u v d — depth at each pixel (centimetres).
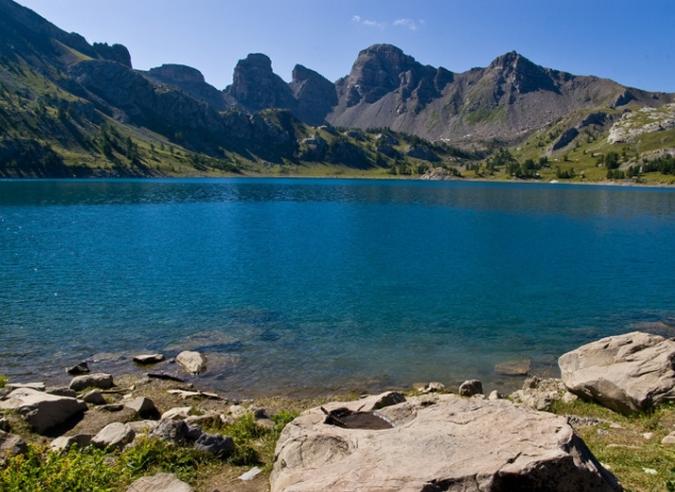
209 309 3625
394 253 6200
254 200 14938
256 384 2372
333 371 2569
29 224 8006
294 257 5775
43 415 1555
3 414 1538
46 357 2628
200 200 14238
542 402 1984
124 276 4578
